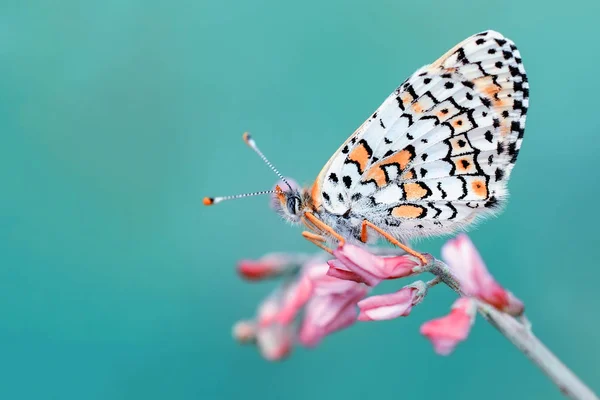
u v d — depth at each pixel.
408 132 0.20
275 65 0.24
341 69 0.24
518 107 0.20
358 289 0.20
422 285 0.20
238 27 0.24
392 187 0.20
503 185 0.20
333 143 0.24
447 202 0.20
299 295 0.21
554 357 0.19
